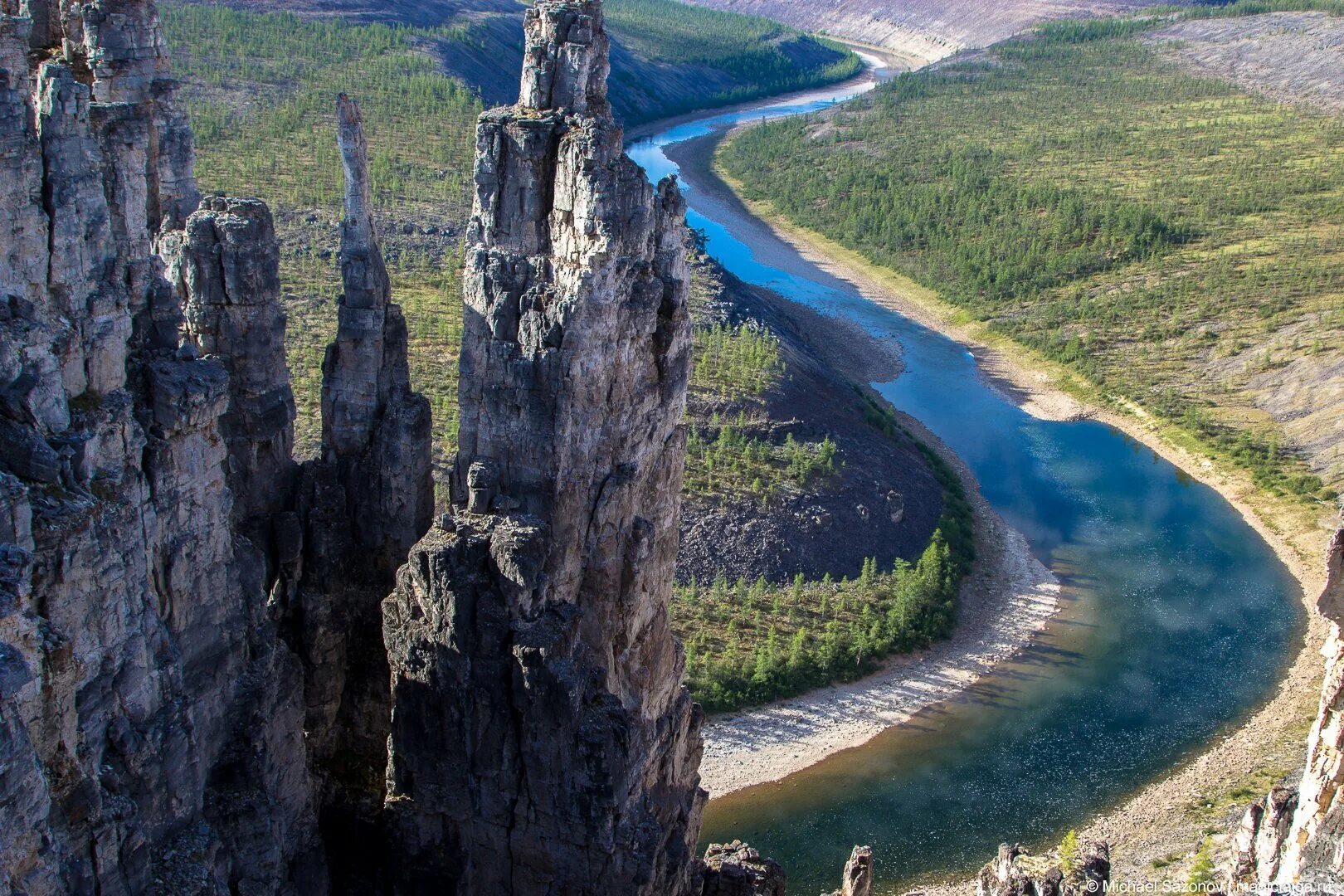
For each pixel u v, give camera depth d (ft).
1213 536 435.53
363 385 140.56
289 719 123.85
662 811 148.77
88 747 96.12
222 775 115.24
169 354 107.96
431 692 128.47
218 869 111.34
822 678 332.39
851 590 368.68
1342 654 122.42
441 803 132.77
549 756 126.62
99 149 101.91
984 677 341.21
